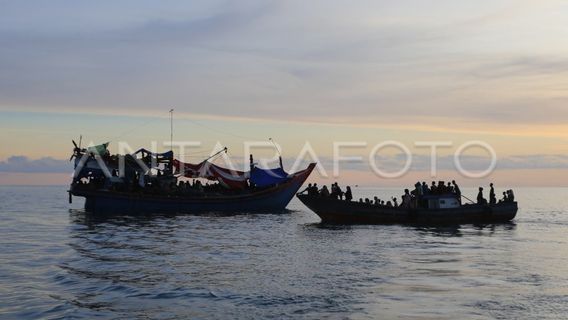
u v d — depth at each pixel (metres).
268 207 71.12
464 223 50.06
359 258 29.50
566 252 31.95
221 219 58.94
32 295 20.64
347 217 50.34
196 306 18.98
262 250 33.09
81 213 72.81
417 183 50.19
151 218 59.19
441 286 21.97
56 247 34.84
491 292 20.81
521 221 59.72
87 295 20.66
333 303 19.27
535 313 17.86
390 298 19.94
